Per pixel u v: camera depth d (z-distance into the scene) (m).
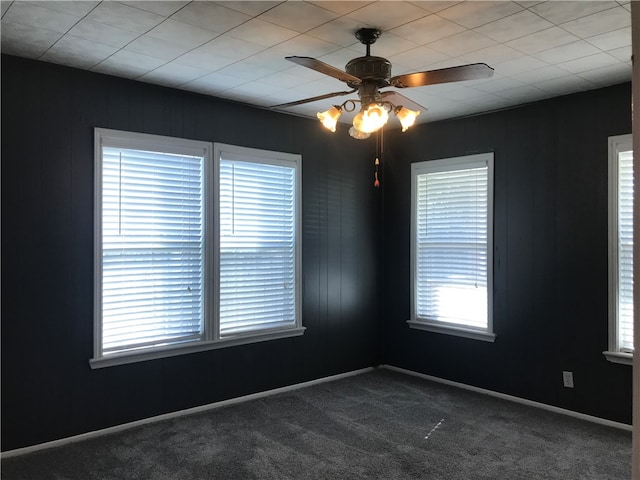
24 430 3.13
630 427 3.49
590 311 3.70
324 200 4.67
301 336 4.51
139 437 3.36
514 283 4.14
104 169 3.43
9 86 3.05
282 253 4.37
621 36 2.71
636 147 0.67
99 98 3.38
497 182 4.25
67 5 2.35
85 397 3.36
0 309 3.04
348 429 3.53
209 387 3.94
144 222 3.61
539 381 4.00
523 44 2.82
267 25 2.58
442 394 4.30
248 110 4.13
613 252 3.56
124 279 3.53
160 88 3.65
